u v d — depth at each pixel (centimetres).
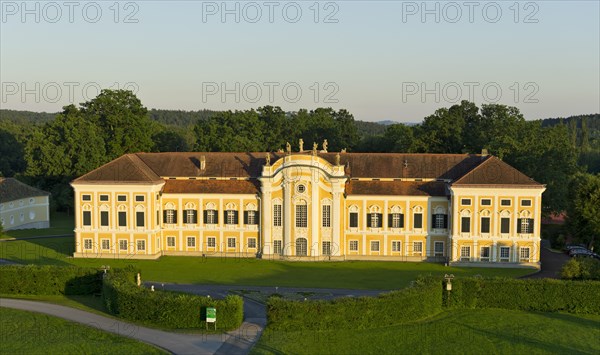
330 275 9338
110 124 15988
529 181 9900
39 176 15925
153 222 10506
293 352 5903
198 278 9081
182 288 8400
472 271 9638
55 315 6994
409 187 10494
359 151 18112
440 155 10981
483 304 7412
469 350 6047
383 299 6706
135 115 16125
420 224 10400
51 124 16400
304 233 10412
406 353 5941
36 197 14350
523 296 7350
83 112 16675
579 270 7975
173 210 10838
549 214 12850
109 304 7088
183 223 10831
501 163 10212
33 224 14288
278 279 9056
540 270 9744
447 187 10375
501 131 15088
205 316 6556
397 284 8756
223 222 10769
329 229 10450
